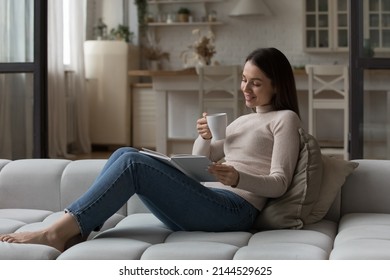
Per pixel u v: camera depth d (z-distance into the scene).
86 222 2.70
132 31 10.01
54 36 8.02
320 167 2.94
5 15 5.53
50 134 8.02
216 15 9.91
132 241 2.66
